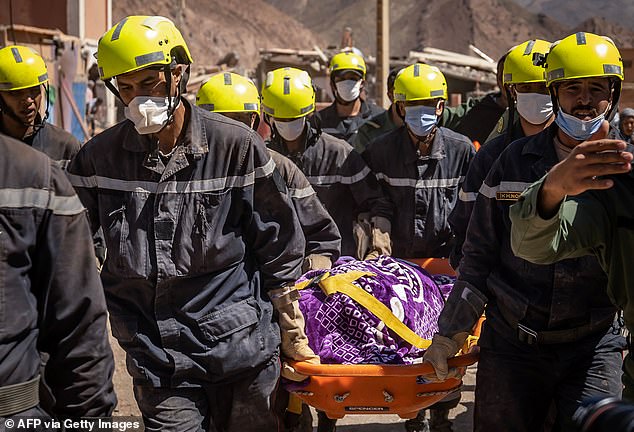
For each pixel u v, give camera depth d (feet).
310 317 14.17
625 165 9.22
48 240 8.99
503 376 12.63
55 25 110.01
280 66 98.68
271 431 13.08
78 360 9.27
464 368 13.41
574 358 12.41
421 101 18.76
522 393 12.59
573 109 11.90
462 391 22.36
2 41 71.05
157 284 12.21
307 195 15.72
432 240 19.79
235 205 12.55
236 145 12.41
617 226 10.80
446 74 97.35
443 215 19.70
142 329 12.44
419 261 17.51
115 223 12.34
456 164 19.71
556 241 10.47
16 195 8.80
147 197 12.32
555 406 13.32
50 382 9.51
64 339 9.23
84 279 9.21
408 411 13.43
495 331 12.76
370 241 19.58
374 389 13.16
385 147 19.80
